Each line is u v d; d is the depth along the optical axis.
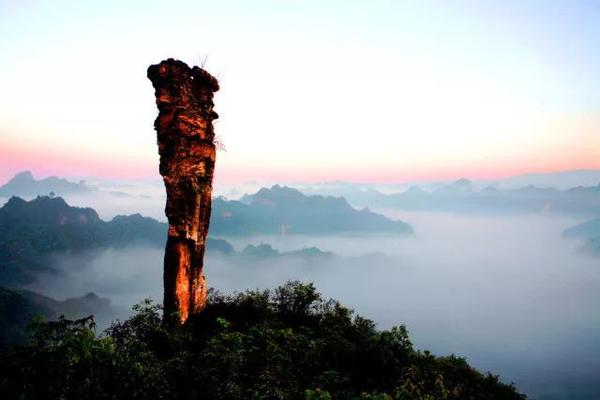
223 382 18.77
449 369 26.69
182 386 18.77
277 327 28.66
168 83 29.14
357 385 22.53
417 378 22.78
